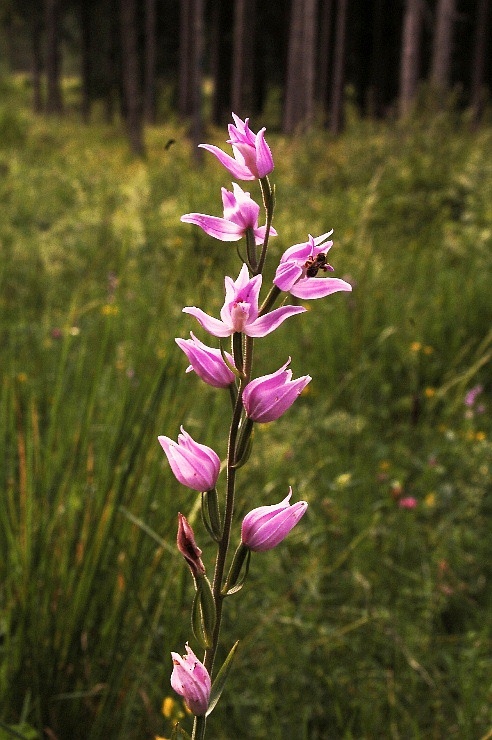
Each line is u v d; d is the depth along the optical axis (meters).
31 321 4.54
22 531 2.30
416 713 2.55
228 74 29.94
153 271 5.95
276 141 15.35
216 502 1.12
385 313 5.18
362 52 30.45
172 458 1.11
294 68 20.97
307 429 3.83
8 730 1.90
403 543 3.23
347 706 2.54
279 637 2.68
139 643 2.44
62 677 2.28
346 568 3.16
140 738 2.35
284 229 6.36
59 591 2.30
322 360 4.85
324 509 3.35
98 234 7.15
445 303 5.38
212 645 1.12
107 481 2.34
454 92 11.18
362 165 10.68
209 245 3.75
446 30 15.04
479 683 2.63
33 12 35.50
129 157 18.30
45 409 2.97
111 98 32.84
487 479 3.54
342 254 5.80
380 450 3.93
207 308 2.52
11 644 2.32
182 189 8.16
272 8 29.88
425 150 9.95
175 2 32.00
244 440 1.10
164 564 2.50
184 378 2.80
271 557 3.09
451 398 4.54
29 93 40.75
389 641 2.76
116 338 3.76
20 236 8.07
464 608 3.05
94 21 34.25
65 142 21.00
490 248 6.66
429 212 7.93
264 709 2.53
